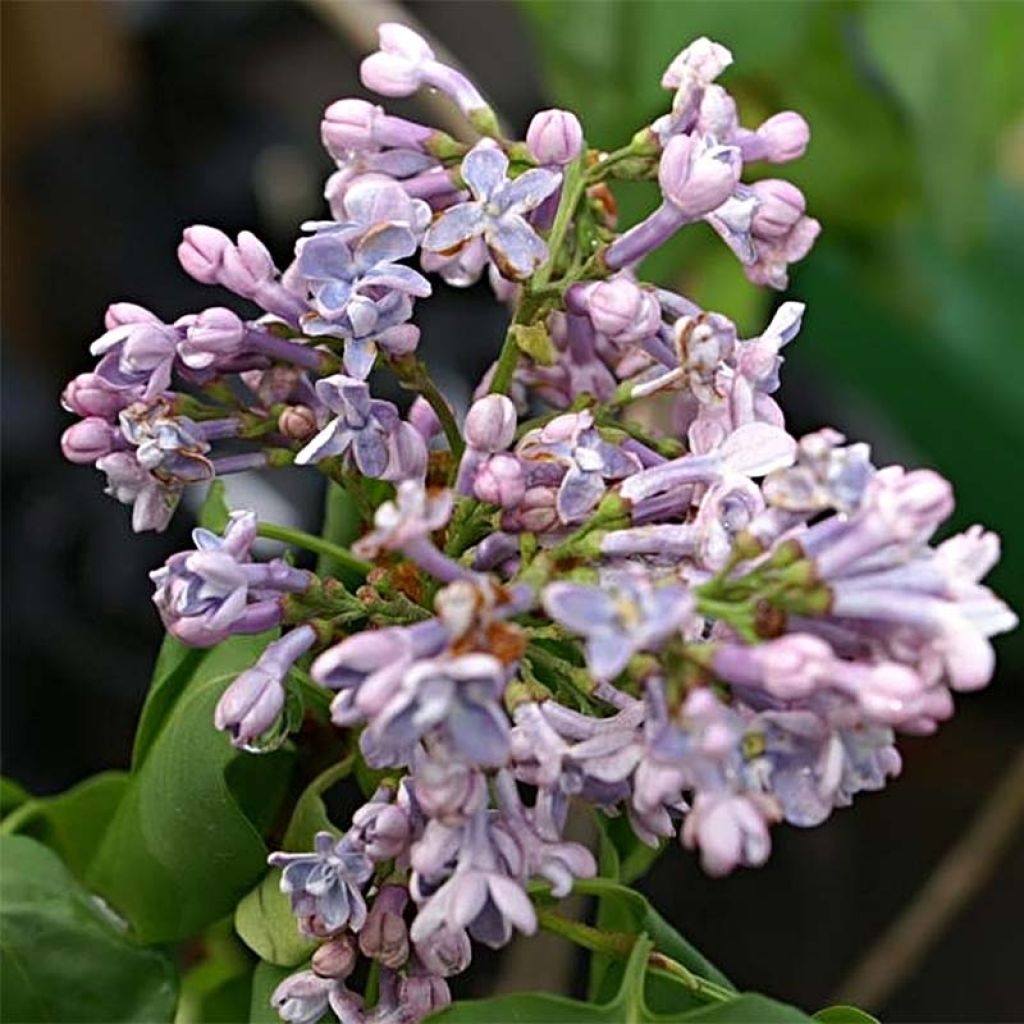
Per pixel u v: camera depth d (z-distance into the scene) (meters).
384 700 0.21
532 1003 0.24
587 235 0.26
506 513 0.24
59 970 0.28
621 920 0.27
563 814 0.23
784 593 0.22
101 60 0.63
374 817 0.24
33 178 0.61
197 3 0.63
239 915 0.27
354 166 0.26
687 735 0.21
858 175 0.41
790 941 0.54
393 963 0.24
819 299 0.54
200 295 0.58
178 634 0.24
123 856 0.28
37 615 0.53
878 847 0.57
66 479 0.56
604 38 0.34
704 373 0.25
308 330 0.24
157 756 0.27
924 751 0.59
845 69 0.39
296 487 0.49
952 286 0.54
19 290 0.61
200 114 0.62
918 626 0.21
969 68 0.39
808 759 0.22
